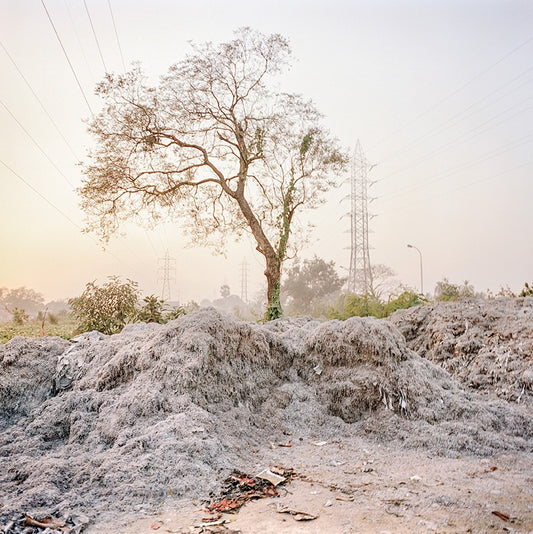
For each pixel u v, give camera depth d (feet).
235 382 19.75
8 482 13.33
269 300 48.26
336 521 10.21
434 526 9.70
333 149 53.83
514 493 11.60
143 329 26.25
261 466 14.55
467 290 64.49
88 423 17.07
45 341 23.85
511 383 22.68
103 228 48.80
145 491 12.18
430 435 16.94
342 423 19.03
